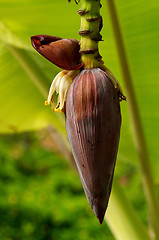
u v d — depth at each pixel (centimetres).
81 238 585
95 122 101
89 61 102
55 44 102
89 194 100
